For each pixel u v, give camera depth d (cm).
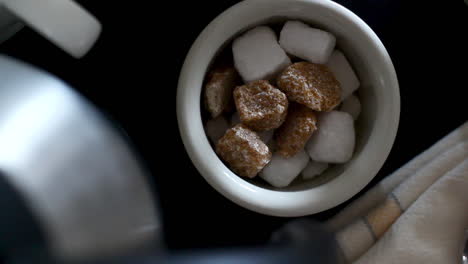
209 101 30
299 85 29
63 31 28
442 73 35
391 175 35
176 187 35
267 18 30
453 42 35
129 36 34
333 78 30
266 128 30
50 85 16
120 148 15
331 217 35
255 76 30
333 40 30
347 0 35
